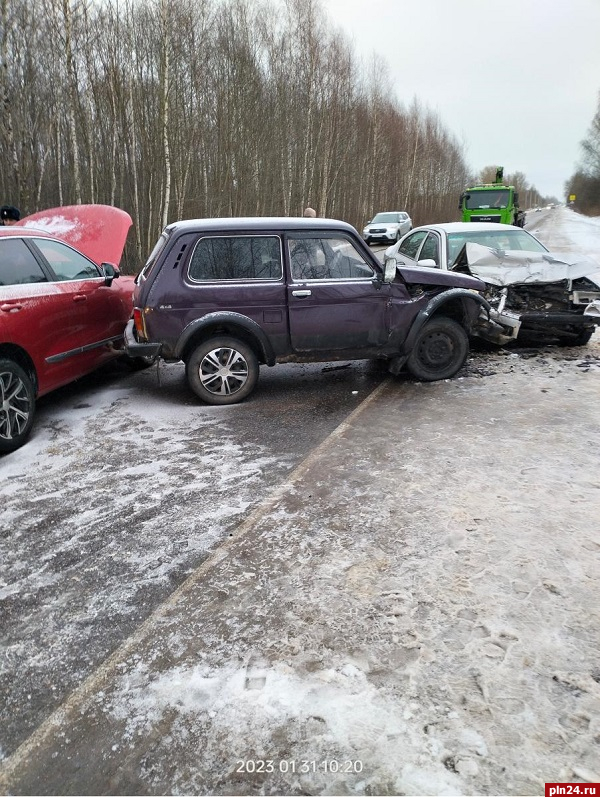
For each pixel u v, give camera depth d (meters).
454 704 2.07
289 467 4.13
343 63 33.09
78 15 17.91
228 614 2.61
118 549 3.17
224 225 5.41
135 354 5.44
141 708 2.12
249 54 25.03
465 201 22.69
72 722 2.08
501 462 4.05
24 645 2.48
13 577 2.96
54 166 20.67
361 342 5.79
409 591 2.70
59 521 3.48
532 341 7.87
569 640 2.35
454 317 6.31
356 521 3.34
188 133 21.50
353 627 2.48
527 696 2.09
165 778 1.86
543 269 7.17
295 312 5.54
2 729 2.07
